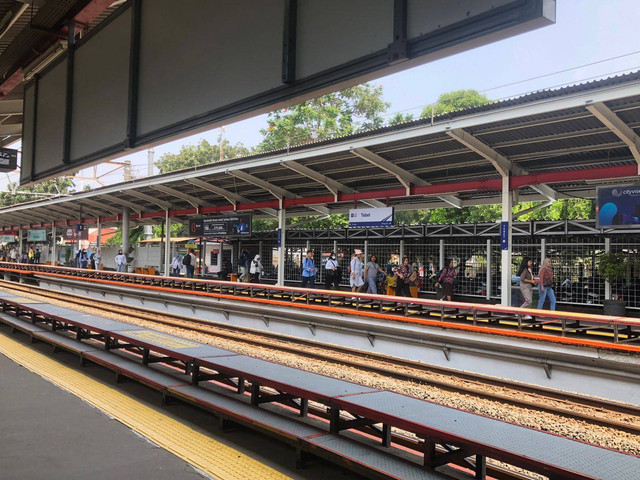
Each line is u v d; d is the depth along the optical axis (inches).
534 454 113.3
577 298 627.5
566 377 319.3
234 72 171.5
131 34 216.1
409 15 123.6
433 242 749.9
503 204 515.2
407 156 555.2
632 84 334.0
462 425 134.3
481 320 408.8
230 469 149.4
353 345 447.8
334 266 741.3
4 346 352.2
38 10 252.4
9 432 173.9
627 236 593.3
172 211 983.6
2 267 1317.7
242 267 936.9
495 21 107.4
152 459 153.3
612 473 102.7
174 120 194.7
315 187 757.9
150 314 653.3
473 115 417.4
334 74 141.3
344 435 159.6
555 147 482.3
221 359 212.8
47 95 290.4
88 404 210.5
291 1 152.3
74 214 1344.7
